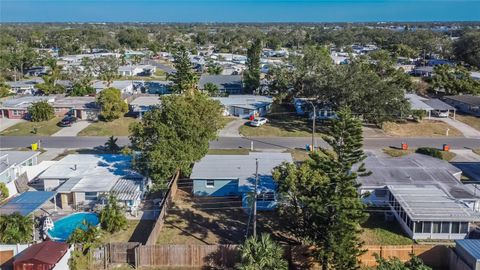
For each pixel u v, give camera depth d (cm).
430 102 6744
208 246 2686
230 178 3766
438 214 3059
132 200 3425
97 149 5119
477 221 2998
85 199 3609
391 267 2261
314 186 2708
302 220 2839
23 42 17200
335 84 5581
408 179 3666
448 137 5669
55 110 6562
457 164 4638
